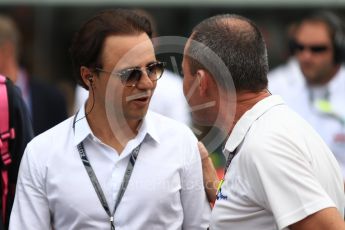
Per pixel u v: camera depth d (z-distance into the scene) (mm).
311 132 9883
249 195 9570
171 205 10758
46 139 10922
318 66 18688
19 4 27594
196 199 11031
